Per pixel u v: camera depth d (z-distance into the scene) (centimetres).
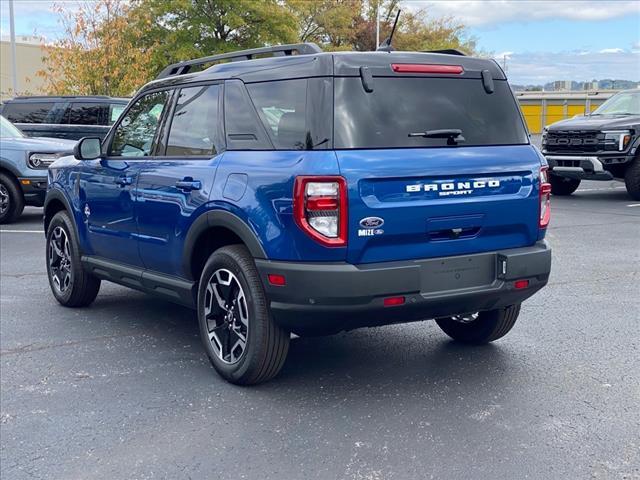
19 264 907
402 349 552
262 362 457
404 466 366
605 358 523
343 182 407
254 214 437
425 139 439
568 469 360
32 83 4784
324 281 409
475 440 394
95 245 633
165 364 530
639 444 386
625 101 1562
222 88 500
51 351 564
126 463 378
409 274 421
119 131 608
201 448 393
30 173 1227
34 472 371
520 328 600
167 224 522
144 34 3334
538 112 4147
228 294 478
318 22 4575
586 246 968
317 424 419
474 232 452
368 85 434
